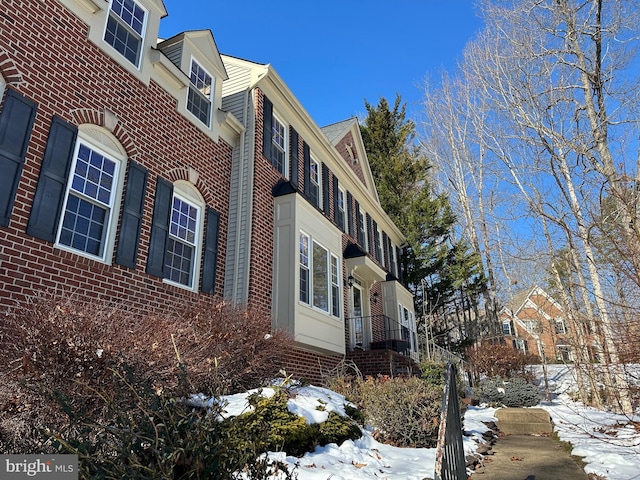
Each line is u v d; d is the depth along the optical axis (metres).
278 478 3.92
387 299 18.19
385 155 28.45
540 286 22.42
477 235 25.91
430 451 6.55
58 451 2.70
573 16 11.63
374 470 5.21
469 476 5.68
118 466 2.47
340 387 9.10
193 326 6.19
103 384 4.00
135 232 7.39
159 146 8.33
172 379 4.50
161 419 2.81
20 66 5.92
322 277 12.07
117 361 4.10
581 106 11.57
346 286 14.85
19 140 5.74
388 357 12.93
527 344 30.31
